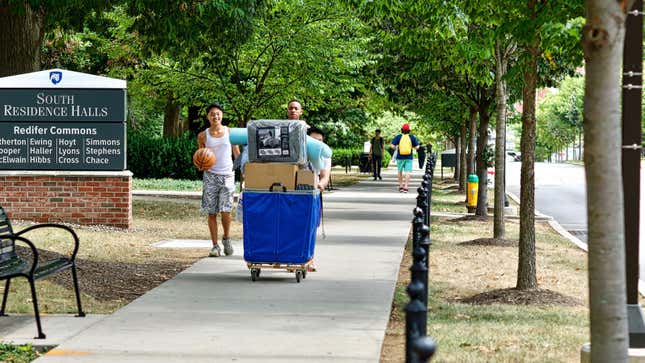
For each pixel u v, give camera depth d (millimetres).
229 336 8977
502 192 19047
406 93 29188
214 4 20375
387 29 26312
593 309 5770
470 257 16328
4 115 19422
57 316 9922
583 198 36781
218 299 11102
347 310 10430
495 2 12594
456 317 10469
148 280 12711
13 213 19562
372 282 12562
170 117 48312
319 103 31953
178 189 33750
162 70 29219
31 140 19469
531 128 12172
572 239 20594
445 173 63500
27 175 19438
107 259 14648
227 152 15148
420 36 18406
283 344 8648
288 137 12672
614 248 5707
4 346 8398
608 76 5645
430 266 15094
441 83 28266
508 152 120938
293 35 27688
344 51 28703
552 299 11758
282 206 12500
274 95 29281
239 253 15734
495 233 18969
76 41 37125
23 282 11609
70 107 19438
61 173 19453
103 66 40938
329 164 13281
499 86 19438
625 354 5746
